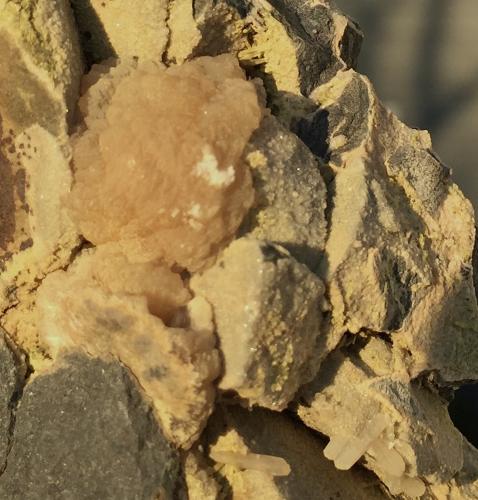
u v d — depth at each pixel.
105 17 0.17
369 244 0.17
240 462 0.17
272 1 0.18
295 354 0.17
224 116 0.16
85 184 0.16
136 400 0.16
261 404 0.17
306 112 0.18
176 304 0.16
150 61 0.17
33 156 0.17
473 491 0.19
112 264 0.16
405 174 0.18
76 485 0.17
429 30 0.31
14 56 0.17
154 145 0.16
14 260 0.17
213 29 0.17
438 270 0.18
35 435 0.17
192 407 0.16
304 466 0.18
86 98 0.17
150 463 0.16
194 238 0.16
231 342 0.16
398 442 0.17
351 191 0.17
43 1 0.17
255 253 0.16
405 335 0.18
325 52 0.18
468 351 0.18
